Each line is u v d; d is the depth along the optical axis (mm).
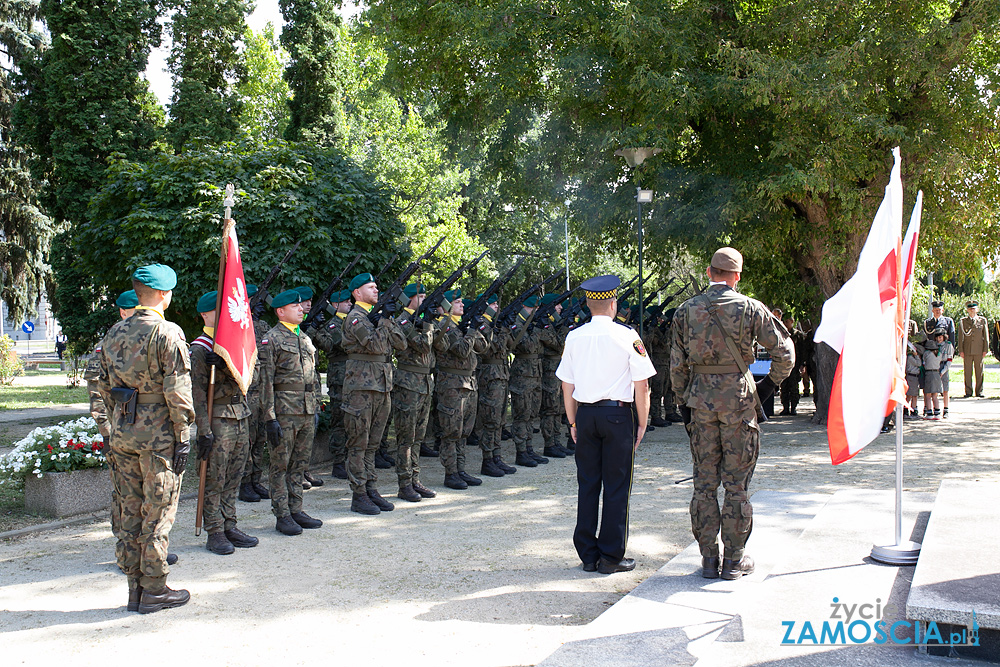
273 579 5156
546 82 13930
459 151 15367
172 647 4062
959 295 31609
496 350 8805
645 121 11422
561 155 14094
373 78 27625
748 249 11562
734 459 4551
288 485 6512
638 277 11898
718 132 12125
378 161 25953
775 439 11125
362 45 26969
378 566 5398
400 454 7590
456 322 8461
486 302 8836
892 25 11023
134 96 15625
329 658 3883
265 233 10305
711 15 12289
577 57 11641
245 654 3955
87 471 7168
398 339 7070
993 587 3389
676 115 11359
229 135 15703
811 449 10109
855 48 10305
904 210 11602
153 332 4523
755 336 4480
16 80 16094
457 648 3965
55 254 15836
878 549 4379
